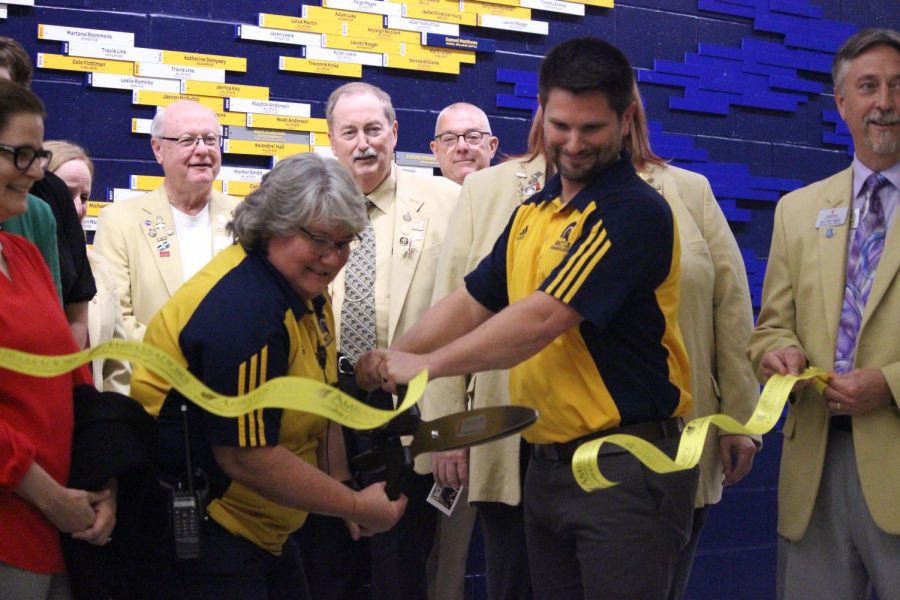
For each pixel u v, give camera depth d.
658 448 2.12
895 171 2.52
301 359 1.90
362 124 3.16
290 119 3.86
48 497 1.77
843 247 2.55
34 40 3.52
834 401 2.40
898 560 2.40
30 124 1.82
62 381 1.88
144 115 3.67
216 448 1.84
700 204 2.90
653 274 2.11
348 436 2.39
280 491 1.84
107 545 1.91
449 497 2.89
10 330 1.78
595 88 2.05
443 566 3.34
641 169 2.86
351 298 3.06
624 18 4.41
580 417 2.13
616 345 2.12
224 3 3.77
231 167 3.77
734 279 2.88
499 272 2.34
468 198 2.92
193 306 1.82
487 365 2.05
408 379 2.02
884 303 2.44
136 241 3.21
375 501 1.98
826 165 4.84
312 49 3.88
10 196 1.83
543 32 4.26
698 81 4.53
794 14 4.76
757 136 4.68
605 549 2.11
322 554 2.95
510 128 4.22
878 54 2.49
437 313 2.36
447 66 4.09
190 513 1.82
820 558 2.55
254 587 1.93
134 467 1.88
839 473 2.51
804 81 4.77
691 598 4.33
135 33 3.65
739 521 4.44
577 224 2.11
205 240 3.30
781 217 2.73
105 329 2.88
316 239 1.83
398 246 3.13
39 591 1.81
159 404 1.92
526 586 2.77
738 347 2.86
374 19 3.97
